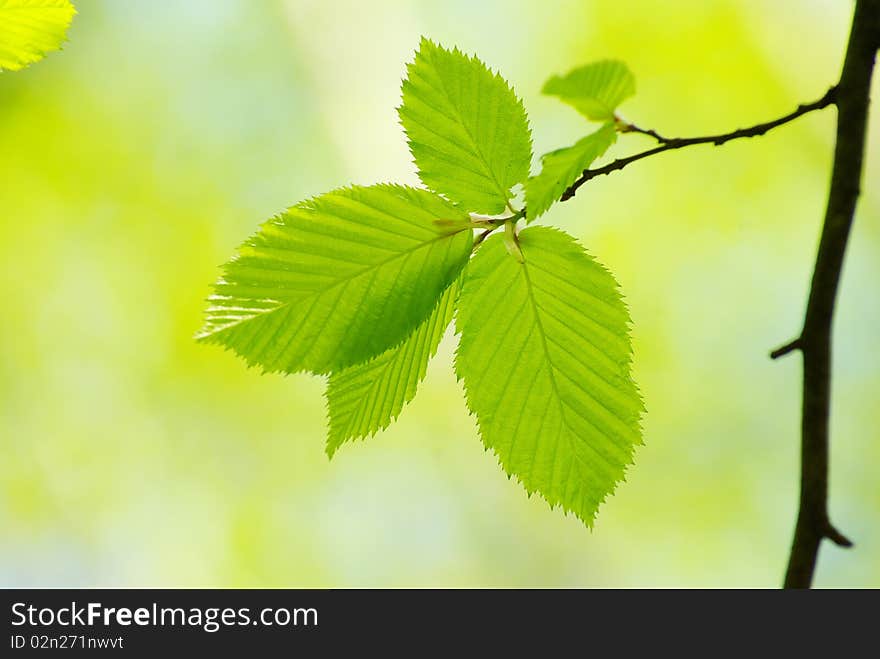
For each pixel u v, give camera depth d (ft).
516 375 3.38
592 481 3.38
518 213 3.34
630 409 3.38
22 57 3.28
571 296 3.37
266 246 3.31
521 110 3.34
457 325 3.37
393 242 3.32
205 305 3.29
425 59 3.33
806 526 3.43
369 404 3.35
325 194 3.32
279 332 3.30
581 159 3.30
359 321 3.30
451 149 3.33
